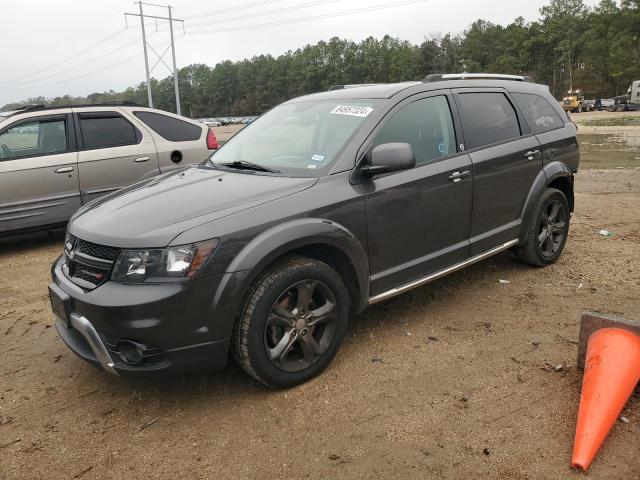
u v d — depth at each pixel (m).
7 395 3.47
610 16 96.88
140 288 2.93
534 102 5.33
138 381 3.59
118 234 3.07
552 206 5.35
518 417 3.03
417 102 4.17
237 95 133.88
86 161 6.95
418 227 4.00
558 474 2.59
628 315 4.29
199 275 2.96
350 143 3.76
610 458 2.69
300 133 4.19
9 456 2.88
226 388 3.45
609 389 2.85
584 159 15.68
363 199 3.63
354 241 3.57
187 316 2.96
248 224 3.14
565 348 3.79
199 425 3.09
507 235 4.84
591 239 6.50
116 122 7.32
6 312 4.88
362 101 4.14
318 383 3.45
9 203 6.52
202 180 3.80
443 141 4.27
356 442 2.88
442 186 4.11
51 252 6.87
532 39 106.50
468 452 2.77
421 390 3.34
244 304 3.13
